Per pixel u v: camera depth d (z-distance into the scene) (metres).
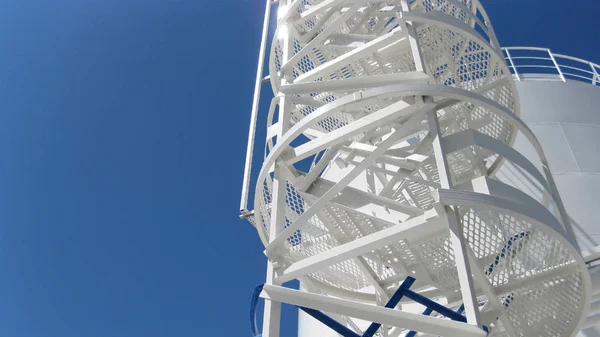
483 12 8.02
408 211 6.33
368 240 5.18
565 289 6.52
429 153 8.10
